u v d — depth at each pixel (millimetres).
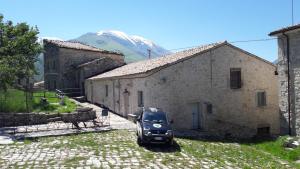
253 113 28266
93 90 38188
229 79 27344
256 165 14820
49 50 46344
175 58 26750
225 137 24062
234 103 27422
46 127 22797
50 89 46125
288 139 19328
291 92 21016
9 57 26484
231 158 15969
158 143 17734
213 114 26406
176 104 25125
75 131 21344
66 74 43938
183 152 16594
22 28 31906
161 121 18516
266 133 28938
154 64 27312
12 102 25812
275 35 21859
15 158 14625
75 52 44688
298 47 20422
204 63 26266
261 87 28719
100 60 42188
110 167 13328
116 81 31078
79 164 13695
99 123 24031
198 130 25688
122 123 25016
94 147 17125
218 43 26953
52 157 14875
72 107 29609
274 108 29312
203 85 26172
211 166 14031
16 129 22016
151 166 13648
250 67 28344
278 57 21969
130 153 15938
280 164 15258
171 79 25016
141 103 26047
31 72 27797
